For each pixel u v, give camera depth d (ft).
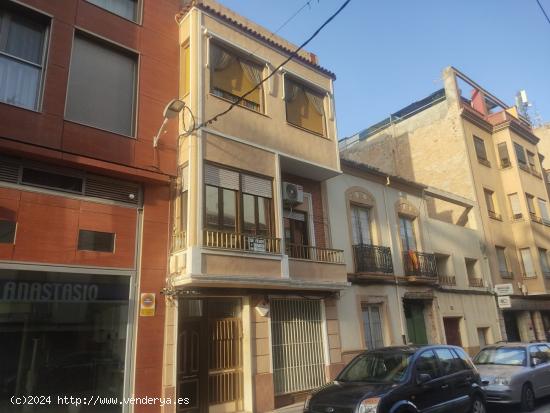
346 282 40.93
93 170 29.32
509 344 38.50
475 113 76.43
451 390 25.16
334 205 46.26
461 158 72.13
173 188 33.12
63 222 27.53
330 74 46.39
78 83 30.30
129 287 29.50
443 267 59.82
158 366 29.22
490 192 74.23
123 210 30.48
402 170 80.43
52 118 28.14
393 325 47.19
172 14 37.68
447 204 71.82
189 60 35.27
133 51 33.83
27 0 29.12
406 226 55.42
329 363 39.86
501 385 32.19
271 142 37.91
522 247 73.77
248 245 33.32
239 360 34.65
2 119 26.13
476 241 66.33
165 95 34.78
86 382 26.37
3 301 24.40
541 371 35.22
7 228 25.44
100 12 32.78
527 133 83.82
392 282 49.01
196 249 29.63
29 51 28.86
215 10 38.52
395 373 23.86
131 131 32.35
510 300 65.41
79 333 26.76
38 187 27.09
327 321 41.11
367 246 47.01
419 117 80.18
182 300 32.48
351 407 21.16
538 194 80.48
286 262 35.12
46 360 25.23
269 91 39.40
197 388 31.83
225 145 34.24
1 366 23.73
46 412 24.66
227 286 32.09
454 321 57.36
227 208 33.22
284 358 37.37
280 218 36.27
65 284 26.84
